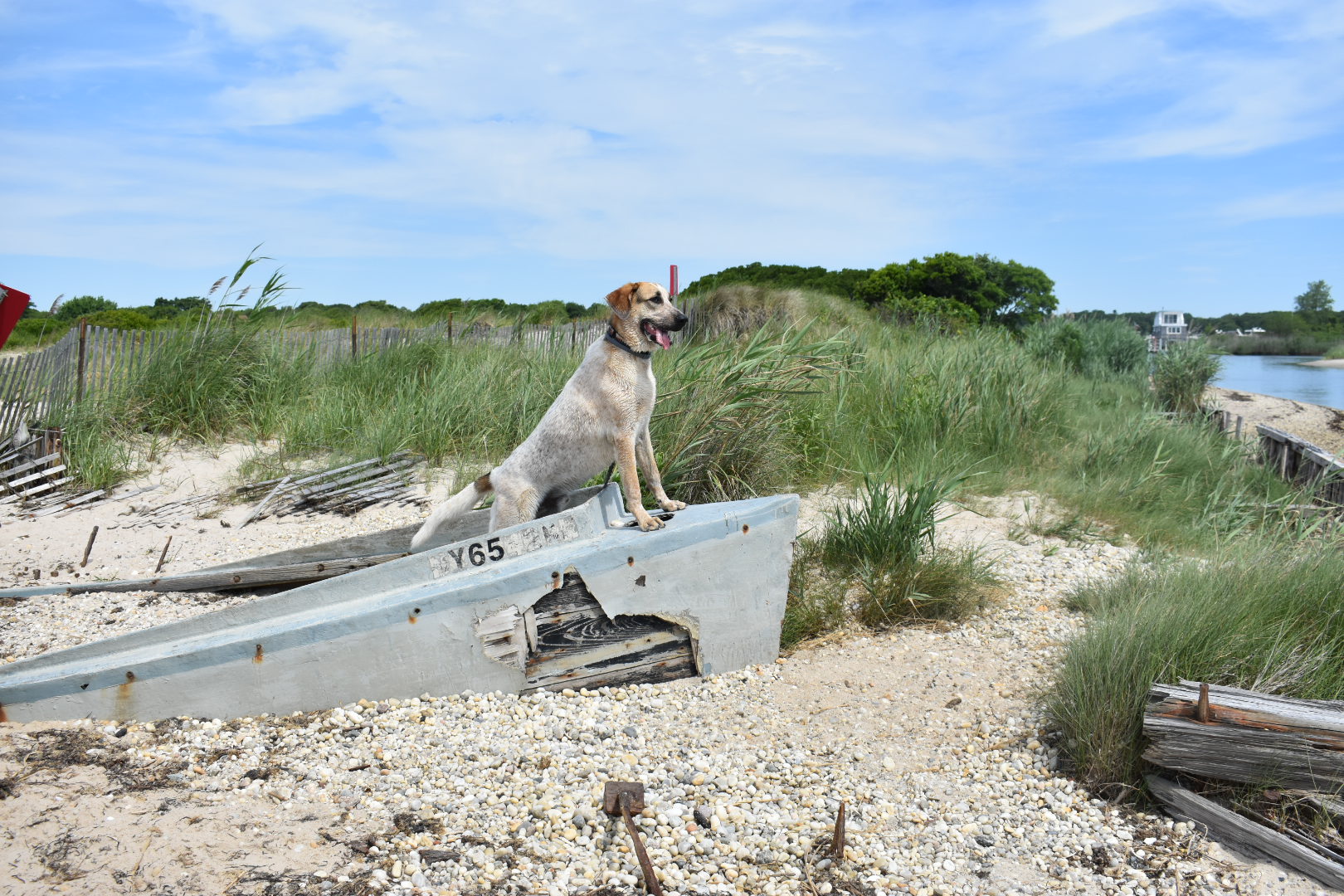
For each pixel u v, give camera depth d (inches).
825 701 164.1
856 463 300.4
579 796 130.8
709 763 143.5
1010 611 203.0
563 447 183.2
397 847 117.4
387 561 222.1
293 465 346.3
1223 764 124.8
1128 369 679.1
